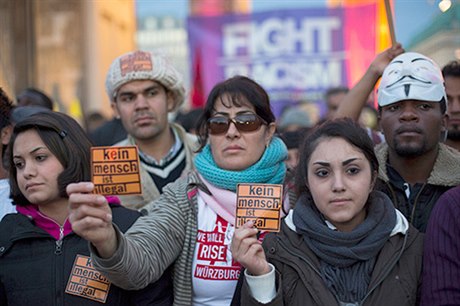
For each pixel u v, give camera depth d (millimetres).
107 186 2283
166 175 3771
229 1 8961
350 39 8008
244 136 2645
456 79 3471
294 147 3779
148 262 2342
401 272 2289
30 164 2453
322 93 8133
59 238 2467
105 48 10555
